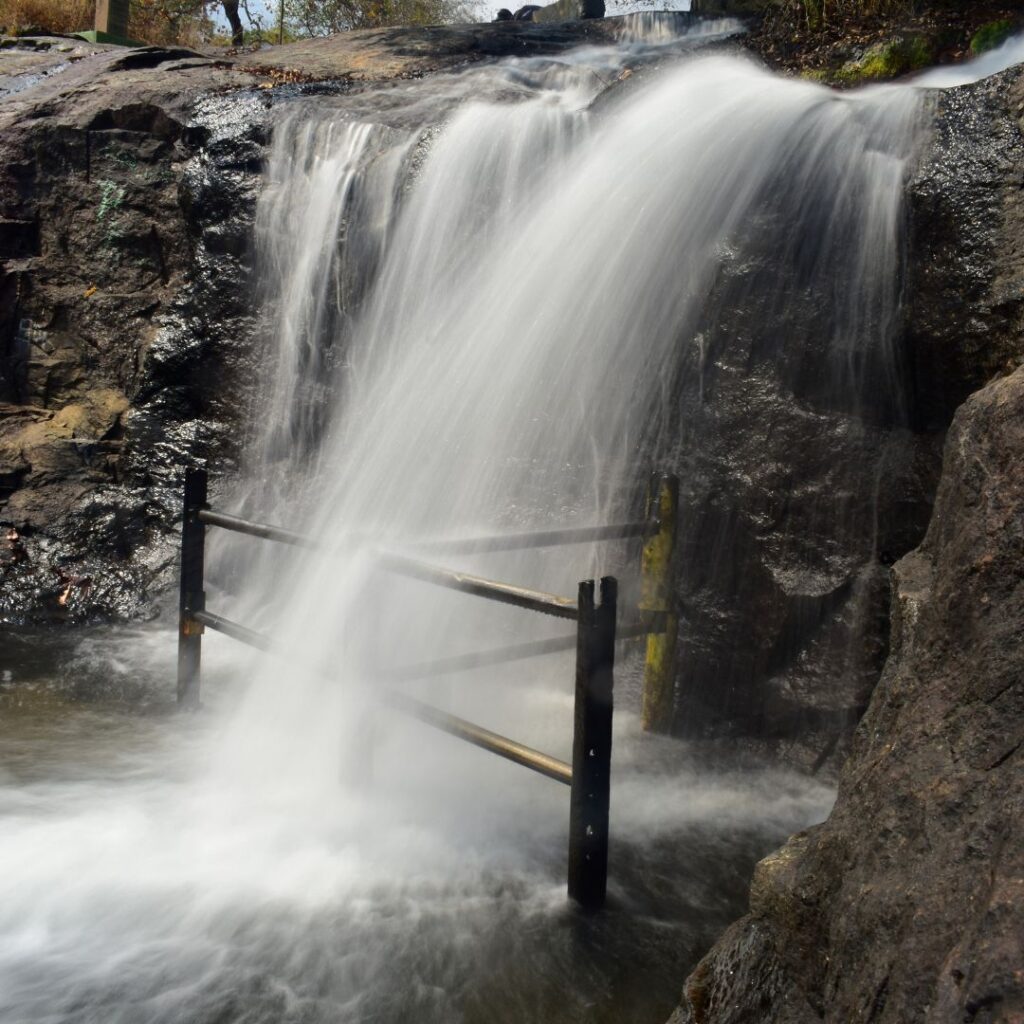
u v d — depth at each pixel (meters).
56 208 7.98
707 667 4.74
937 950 1.69
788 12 8.34
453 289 5.96
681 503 4.80
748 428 4.62
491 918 3.42
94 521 7.23
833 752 4.44
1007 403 2.31
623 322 5.06
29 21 14.46
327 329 6.68
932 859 1.83
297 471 6.72
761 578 4.59
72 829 3.93
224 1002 2.96
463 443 5.66
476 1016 2.93
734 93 5.12
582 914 3.45
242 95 7.74
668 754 4.68
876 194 4.28
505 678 5.27
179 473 7.20
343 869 3.71
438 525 5.71
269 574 6.60
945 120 4.18
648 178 5.11
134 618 6.77
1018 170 3.89
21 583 6.95
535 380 5.38
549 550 5.28
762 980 2.23
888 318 4.24
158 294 7.73
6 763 4.52
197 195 7.31
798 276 4.51
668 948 3.28
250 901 3.48
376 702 3.95
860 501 4.35
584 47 9.91
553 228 5.50
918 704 2.14
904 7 7.39
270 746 4.73
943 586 2.26
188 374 7.30
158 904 3.45
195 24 17.55
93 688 5.50
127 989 3.01
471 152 6.02
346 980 3.08
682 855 3.88
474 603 5.35
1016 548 2.07
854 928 1.91
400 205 6.29
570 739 4.78
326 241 6.66
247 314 7.14
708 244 4.78
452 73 8.66
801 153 4.57
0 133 8.09
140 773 4.45
